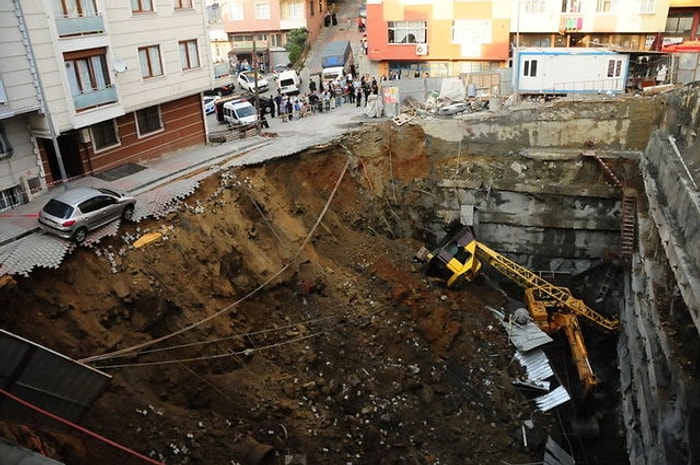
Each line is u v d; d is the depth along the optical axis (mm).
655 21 43469
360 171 33500
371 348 24859
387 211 34250
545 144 34781
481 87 40500
